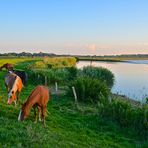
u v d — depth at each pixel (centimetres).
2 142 1328
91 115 2423
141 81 6238
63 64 8150
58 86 4150
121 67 12444
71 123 2109
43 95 1767
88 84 2995
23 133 1455
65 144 1502
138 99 3622
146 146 1897
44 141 1423
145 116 2191
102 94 2894
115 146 1814
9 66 2803
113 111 2344
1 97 2445
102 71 5644
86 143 1717
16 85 2070
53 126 1906
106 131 2114
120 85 5422
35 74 4444
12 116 1862
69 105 2744
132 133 2139
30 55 18012
